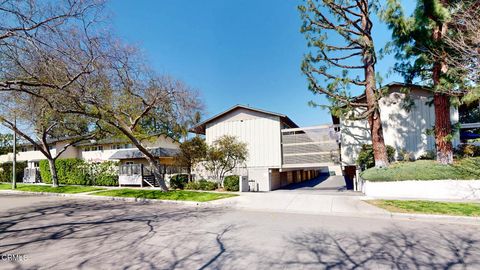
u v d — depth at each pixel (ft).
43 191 57.67
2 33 27.07
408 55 37.22
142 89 47.85
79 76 35.09
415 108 49.83
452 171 35.68
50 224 25.52
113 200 44.37
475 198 34.24
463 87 32.19
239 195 43.70
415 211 27.37
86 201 43.19
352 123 53.16
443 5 32.68
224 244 18.26
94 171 71.36
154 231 22.26
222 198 40.93
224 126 65.51
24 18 27.27
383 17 36.32
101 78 38.65
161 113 52.75
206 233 21.33
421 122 49.55
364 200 34.94
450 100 34.14
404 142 50.11
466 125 49.37
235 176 52.21
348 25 43.88
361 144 52.08
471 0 29.89
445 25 32.94
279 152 59.88
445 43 32.55
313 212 30.09
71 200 44.86
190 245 18.19
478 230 21.34
